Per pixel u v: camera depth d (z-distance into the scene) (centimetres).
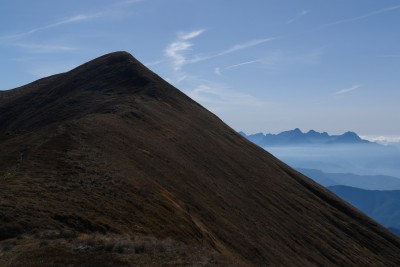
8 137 7650
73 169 3519
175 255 2234
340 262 5941
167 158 5300
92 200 2961
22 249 2028
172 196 4028
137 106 7331
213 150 7469
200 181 5288
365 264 6512
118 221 2809
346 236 7444
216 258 2422
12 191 2767
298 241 5775
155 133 6353
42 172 3319
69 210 2656
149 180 4072
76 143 4303
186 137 7075
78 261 1883
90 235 2378
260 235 4919
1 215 2358
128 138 5256
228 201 5362
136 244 2253
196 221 3850
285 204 7081
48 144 4125
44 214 2500
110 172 3666
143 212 3166
